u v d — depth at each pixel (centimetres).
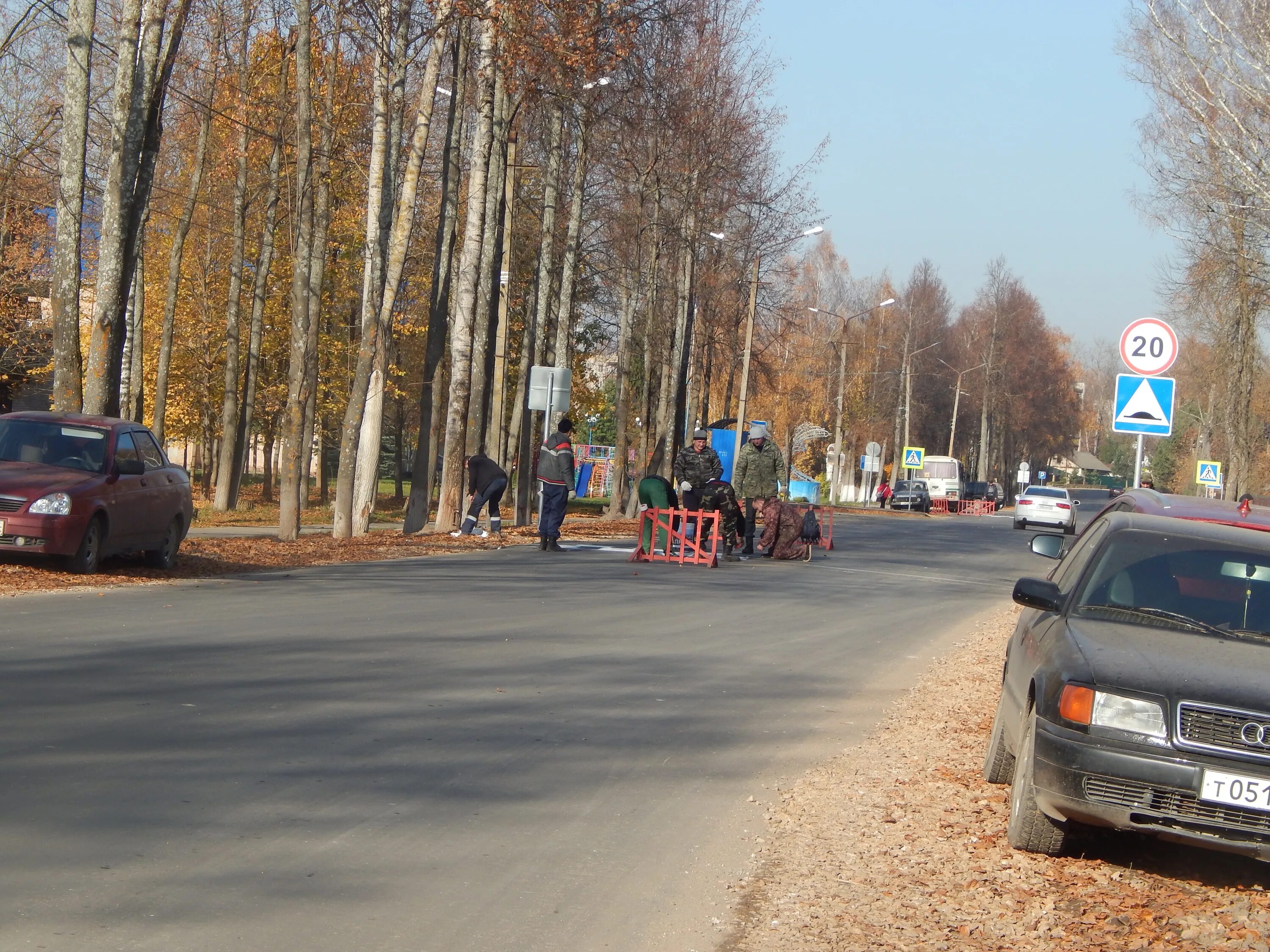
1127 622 772
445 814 728
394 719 955
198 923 538
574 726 986
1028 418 12425
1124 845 766
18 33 2692
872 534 4616
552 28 2753
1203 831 654
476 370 3541
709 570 2475
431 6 2580
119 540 1764
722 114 4088
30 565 1712
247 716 930
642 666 1284
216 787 744
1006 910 627
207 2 3278
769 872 675
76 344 2011
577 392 6028
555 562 2442
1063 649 727
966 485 10962
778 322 5300
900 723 1095
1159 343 1427
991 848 733
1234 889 691
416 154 2698
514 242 4356
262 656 1180
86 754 797
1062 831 710
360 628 1388
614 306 5097
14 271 3800
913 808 814
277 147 3412
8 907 540
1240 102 1839
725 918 600
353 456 2775
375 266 2767
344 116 3241
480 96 2850
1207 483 5447
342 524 2775
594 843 700
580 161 3756
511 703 1051
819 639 1594
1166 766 652
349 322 5075
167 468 1956
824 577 2503
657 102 3359
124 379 4675
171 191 3969
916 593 2320
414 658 1222
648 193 4134
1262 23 1775
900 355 11069
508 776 822
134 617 1376
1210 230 2428
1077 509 6450
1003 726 872
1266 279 2622
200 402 5028
